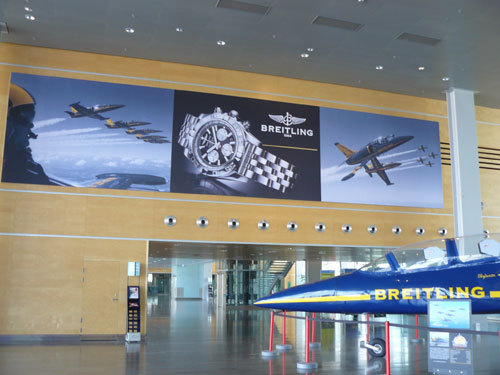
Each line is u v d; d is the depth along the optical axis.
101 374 8.36
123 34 13.52
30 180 13.80
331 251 18.67
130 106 14.88
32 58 14.31
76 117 14.39
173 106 15.24
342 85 17.16
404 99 17.94
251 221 15.41
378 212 16.84
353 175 16.72
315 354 10.52
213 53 14.70
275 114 16.19
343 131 16.89
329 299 10.73
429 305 7.71
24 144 13.91
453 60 15.04
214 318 20.78
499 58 14.88
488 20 12.61
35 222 13.72
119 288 14.05
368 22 12.80
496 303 9.42
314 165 16.33
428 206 17.47
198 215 14.96
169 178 14.86
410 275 10.31
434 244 10.43
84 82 14.61
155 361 9.73
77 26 13.06
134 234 14.38
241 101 15.91
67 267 13.78
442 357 7.49
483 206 18.86
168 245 16.11
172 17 12.59
